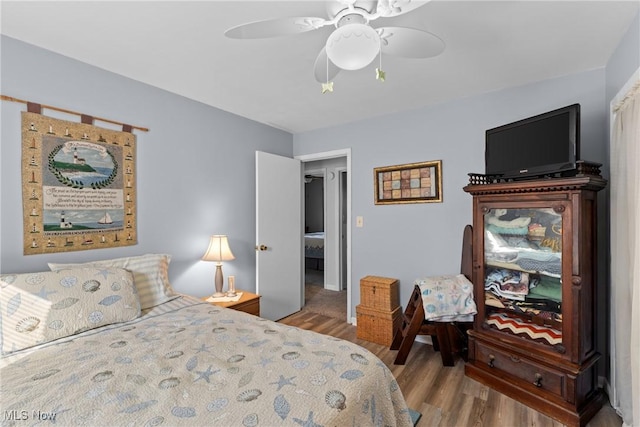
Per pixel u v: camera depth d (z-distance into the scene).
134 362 1.23
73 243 1.96
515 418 1.78
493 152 2.21
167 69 2.12
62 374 1.15
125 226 2.22
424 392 2.06
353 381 1.12
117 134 2.18
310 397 1.01
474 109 2.62
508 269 2.06
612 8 1.47
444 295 2.29
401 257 3.04
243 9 1.49
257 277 3.17
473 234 2.22
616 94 1.84
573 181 1.69
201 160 2.76
